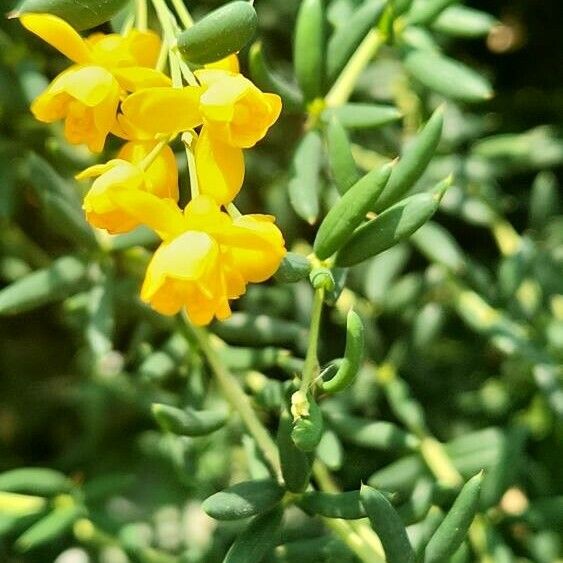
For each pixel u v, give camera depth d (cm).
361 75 20
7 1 18
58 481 17
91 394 20
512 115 22
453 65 17
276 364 16
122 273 19
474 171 19
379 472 18
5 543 19
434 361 20
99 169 11
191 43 12
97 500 18
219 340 17
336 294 13
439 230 18
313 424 12
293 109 16
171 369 17
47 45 19
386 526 12
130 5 14
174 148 17
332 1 19
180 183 18
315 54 15
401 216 13
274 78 15
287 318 20
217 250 11
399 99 20
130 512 20
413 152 13
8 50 18
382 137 20
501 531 18
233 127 11
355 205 13
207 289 11
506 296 19
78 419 22
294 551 15
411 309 19
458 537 13
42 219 21
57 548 19
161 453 19
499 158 20
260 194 21
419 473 17
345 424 17
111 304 16
